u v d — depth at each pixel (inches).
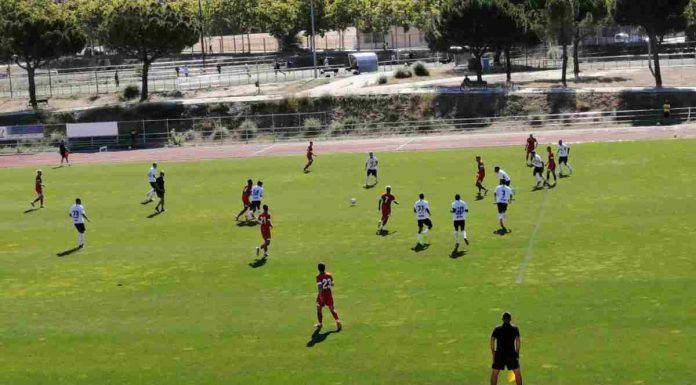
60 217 2126.0
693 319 1147.9
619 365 1016.9
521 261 1488.7
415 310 1272.1
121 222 2026.3
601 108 3503.9
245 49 7234.3
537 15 4190.5
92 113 4047.7
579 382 978.1
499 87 3863.2
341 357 1110.4
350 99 3831.2
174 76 4938.5
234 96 4158.5
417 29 6584.6
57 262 1696.6
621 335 1110.4
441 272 1459.2
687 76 3941.9
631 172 2201.0
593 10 4114.2
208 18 6584.6
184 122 3890.3
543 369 1021.8
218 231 1878.7
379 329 1202.0
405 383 1015.6
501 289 1341.0
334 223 1877.5
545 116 3462.1
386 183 2293.3
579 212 1817.2
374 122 3730.3
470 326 1186.0
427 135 3341.5
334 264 1556.3
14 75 5708.7
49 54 4308.6
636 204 1852.9
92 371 1121.4
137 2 4409.5
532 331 1147.9
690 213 1742.1
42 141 3649.1
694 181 2039.9
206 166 2802.7
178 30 4220.0
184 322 1291.8
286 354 1134.4
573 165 2346.2
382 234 1752.0
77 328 1294.3
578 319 1180.5
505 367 1007.0
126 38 4170.8
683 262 1412.4
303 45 7352.4
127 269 1615.4
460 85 4001.0
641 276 1353.3
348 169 2556.6
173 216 2060.8
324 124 3764.8
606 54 4936.0
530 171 2310.5
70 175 2778.1
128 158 3157.0
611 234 1624.0
